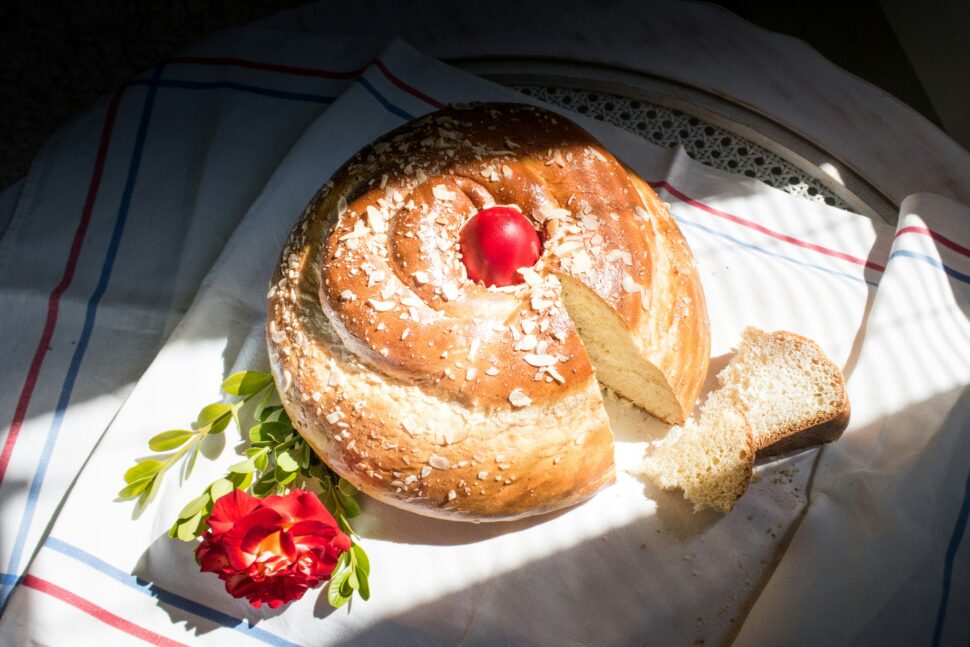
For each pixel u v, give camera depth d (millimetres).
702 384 764
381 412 690
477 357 684
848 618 705
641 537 743
